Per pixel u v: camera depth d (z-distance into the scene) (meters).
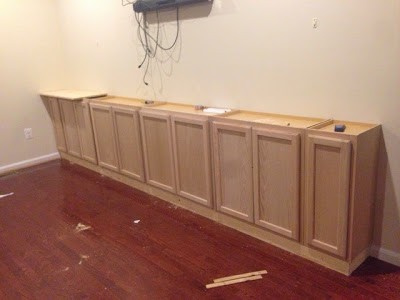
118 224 2.73
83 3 3.82
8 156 4.10
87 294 1.97
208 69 2.78
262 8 2.30
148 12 3.12
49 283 2.08
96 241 2.51
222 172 2.47
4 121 4.02
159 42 3.12
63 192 3.40
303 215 2.11
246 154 2.28
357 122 2.04
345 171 1.81
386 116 1.92
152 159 3.06
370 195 2.02
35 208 3.09
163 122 2.83
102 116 3.48
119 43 3.55
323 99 2.15
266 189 2.23
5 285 2.09
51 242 2.53
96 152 3.75
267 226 2.29
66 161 4.34
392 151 1.95
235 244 2.38
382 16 1.81
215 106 2.82
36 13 4.10
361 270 2.03
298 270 2.07
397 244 2.05
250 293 1.91
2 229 2.75
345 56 2.00
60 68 4.39
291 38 2.21
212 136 2.46
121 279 2.08
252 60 2.46
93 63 3.98
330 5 1.98
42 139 4.35
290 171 2.07
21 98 4.11
